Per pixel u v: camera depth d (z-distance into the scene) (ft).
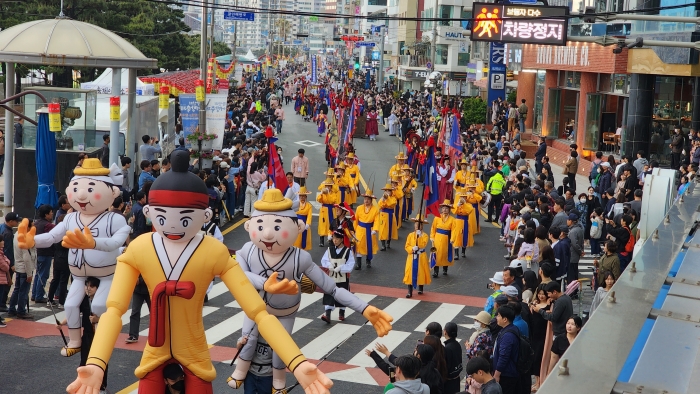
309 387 23.03
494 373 34.30
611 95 119.65
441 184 89.04
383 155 140.05
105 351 23.34
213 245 25.40
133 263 24.99
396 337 49.60
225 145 116.26
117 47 78.02
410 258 58.90
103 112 93.66
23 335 46.01
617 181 84.33
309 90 227.81
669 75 102.53
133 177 84.99
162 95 88.53
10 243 49.52
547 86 138.72
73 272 35.86
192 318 25.39
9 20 141.49
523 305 39.52
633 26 105.09
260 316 24.79
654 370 13.28
